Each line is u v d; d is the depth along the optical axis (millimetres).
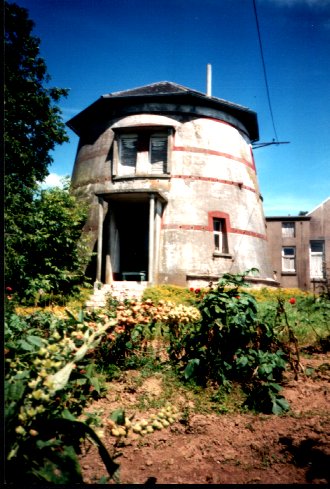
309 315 7730
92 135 16688
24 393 1906
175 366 4719
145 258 14789
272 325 4734
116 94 16109
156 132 14914
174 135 14977
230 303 4227
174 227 13914
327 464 2475
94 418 2488
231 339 4363
